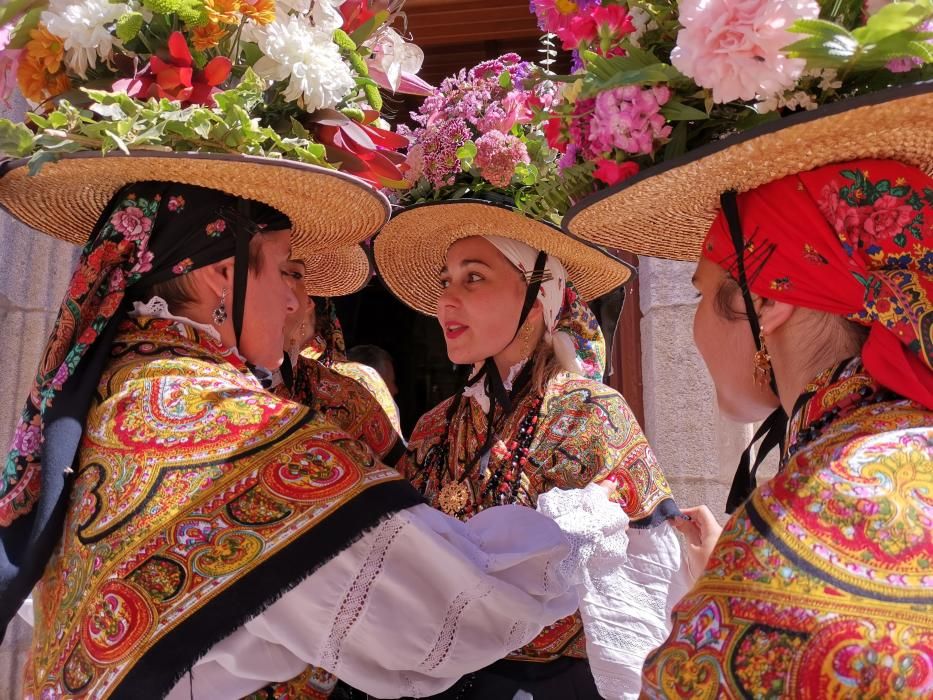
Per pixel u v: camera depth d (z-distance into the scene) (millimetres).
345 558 1219
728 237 1113
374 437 2088
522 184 1916
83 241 1711
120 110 1286
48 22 1360
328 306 2305
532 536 1386
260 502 1225
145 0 1349
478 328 1948
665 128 1145
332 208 1552
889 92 908
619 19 1218
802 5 973
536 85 1417
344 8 1664
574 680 1726
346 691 1501
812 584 801
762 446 1271
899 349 923
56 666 1229
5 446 3090
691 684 826
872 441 880
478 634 1294
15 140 1298
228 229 1418
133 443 1286
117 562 1208
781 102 1038
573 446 1821
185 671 1142
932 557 796
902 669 746
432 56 4246
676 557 1804
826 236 998
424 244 2156
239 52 1478
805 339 1045
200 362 1359
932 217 950
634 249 1436
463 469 1908
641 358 3170
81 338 1349
